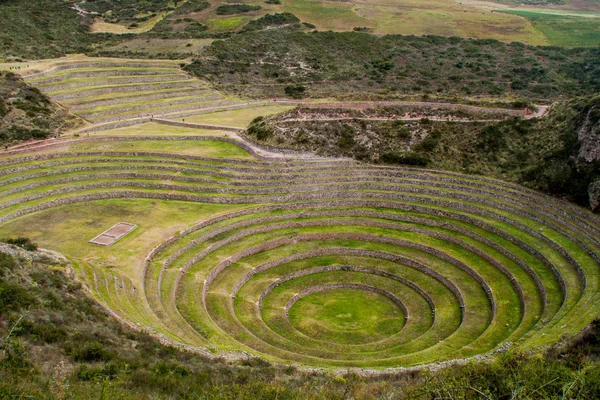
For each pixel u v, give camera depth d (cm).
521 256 4991
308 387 2858
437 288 4866
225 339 3884
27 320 2992
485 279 4809
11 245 4338
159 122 8419
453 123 7219
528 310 4250
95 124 8069
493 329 4075
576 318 3766
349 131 7162
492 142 6806
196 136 7612
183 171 6625
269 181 6394
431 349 3884
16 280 3538
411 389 2697
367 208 6091
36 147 6931
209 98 9694
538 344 3462
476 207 5831
